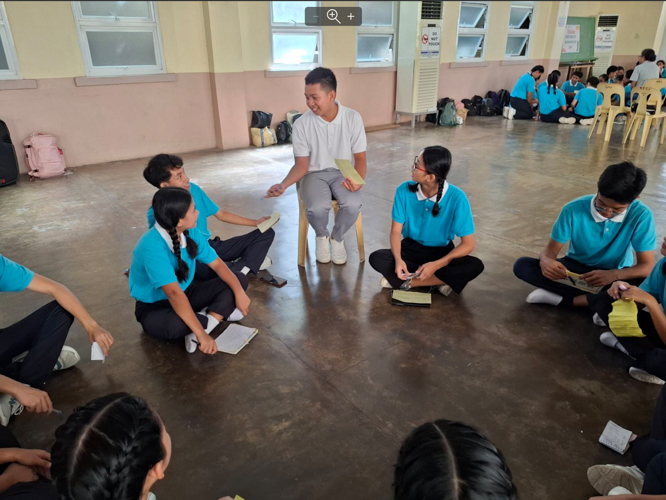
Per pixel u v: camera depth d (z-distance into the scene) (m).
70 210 4.16
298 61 7.16
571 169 5.29
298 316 2.50
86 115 5.59
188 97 6.30
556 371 2.05
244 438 1.71
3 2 4.80
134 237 3.55
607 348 2.20
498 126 8.27
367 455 1.62
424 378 2.01
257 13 6.48
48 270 3.04
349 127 2.93
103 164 5.80
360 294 2.72
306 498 1.47
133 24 5.65
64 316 1.91
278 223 3.81
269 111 7.06
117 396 0.94
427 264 2.46
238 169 5.55
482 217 3.90
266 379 2.02
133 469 0.85
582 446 1.65
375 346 2.24
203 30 6.16
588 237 2.34
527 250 3.27
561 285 2.47
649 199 4.22
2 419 1.70
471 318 2.46
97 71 5.60
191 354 2.19
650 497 1.10
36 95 5.20
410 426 1.75
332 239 3.06
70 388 1.98
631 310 1.88
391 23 7.98
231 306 2.29
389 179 5.04
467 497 0.67
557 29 10.12
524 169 5.33
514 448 1.65
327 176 2.97
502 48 9.67
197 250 2.09
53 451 0.86
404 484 0.74
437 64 8.17
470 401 1.87
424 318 2.47
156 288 2.09
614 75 9.20
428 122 8.80
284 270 3.03
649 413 1.80
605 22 11.35
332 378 2.02
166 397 1.92
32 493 1.08
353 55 7.62
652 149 6.24
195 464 1.60
